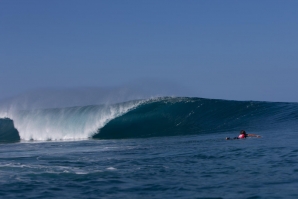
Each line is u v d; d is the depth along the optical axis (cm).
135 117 3412
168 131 3191
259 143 2031
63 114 3462
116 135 3234
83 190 1093
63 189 1109
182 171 1334
